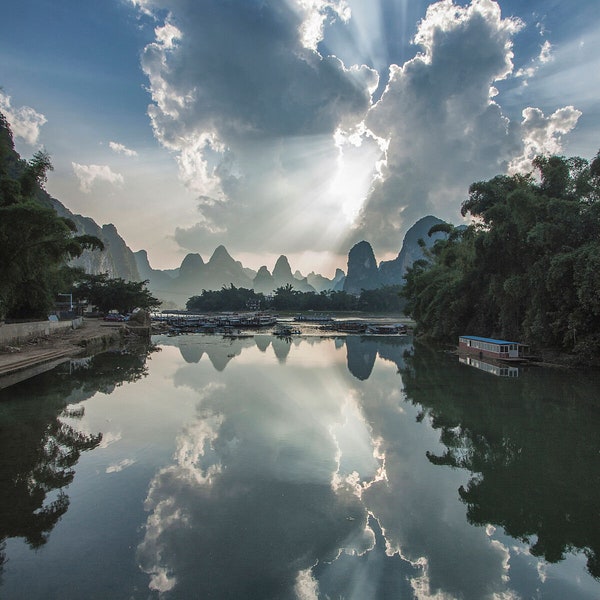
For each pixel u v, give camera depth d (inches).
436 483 331.9
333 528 263.1
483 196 1201.4
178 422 491.5
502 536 258.7
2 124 1125.1
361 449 406.0
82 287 2532.0
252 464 366.0
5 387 699.4
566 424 486.9
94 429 464.1
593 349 810.8
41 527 263.7
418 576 218.1
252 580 213.3
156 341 1653.5
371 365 970.1
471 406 570.9
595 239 862.5
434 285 1594.5
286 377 805.2
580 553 242.2
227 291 5191.9
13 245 817.5
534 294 935.0
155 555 233.9
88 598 200.7
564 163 977.5
